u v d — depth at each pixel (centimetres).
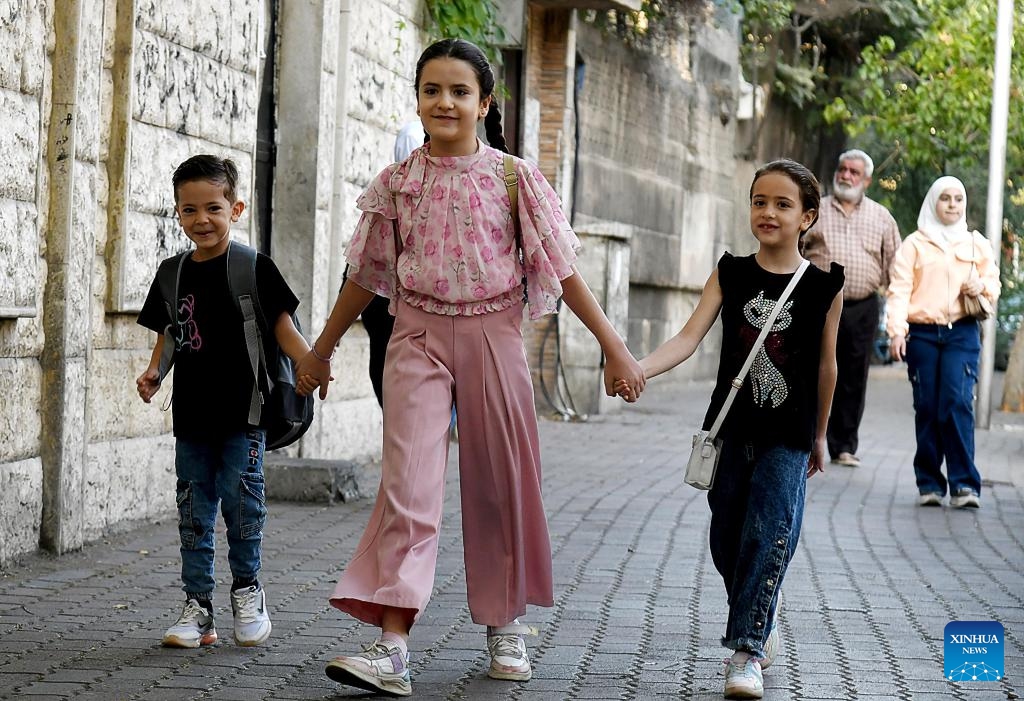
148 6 884
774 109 3033
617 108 2111
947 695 560
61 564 777
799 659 614
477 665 591
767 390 560
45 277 790
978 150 2861
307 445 1151
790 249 569
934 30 2794
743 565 557
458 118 552
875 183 3244
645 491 1145
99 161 846
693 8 2180
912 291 1138
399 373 558
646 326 2348
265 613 619
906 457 1490
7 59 739
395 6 1341
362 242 561
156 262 903
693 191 2527
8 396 756
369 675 525
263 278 604
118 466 873
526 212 556
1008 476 1369
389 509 544
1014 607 742
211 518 612
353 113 1250
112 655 588
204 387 604
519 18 1647
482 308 558
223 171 605
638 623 676
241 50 1020
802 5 2834
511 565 566
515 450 565
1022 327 2283
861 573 827
